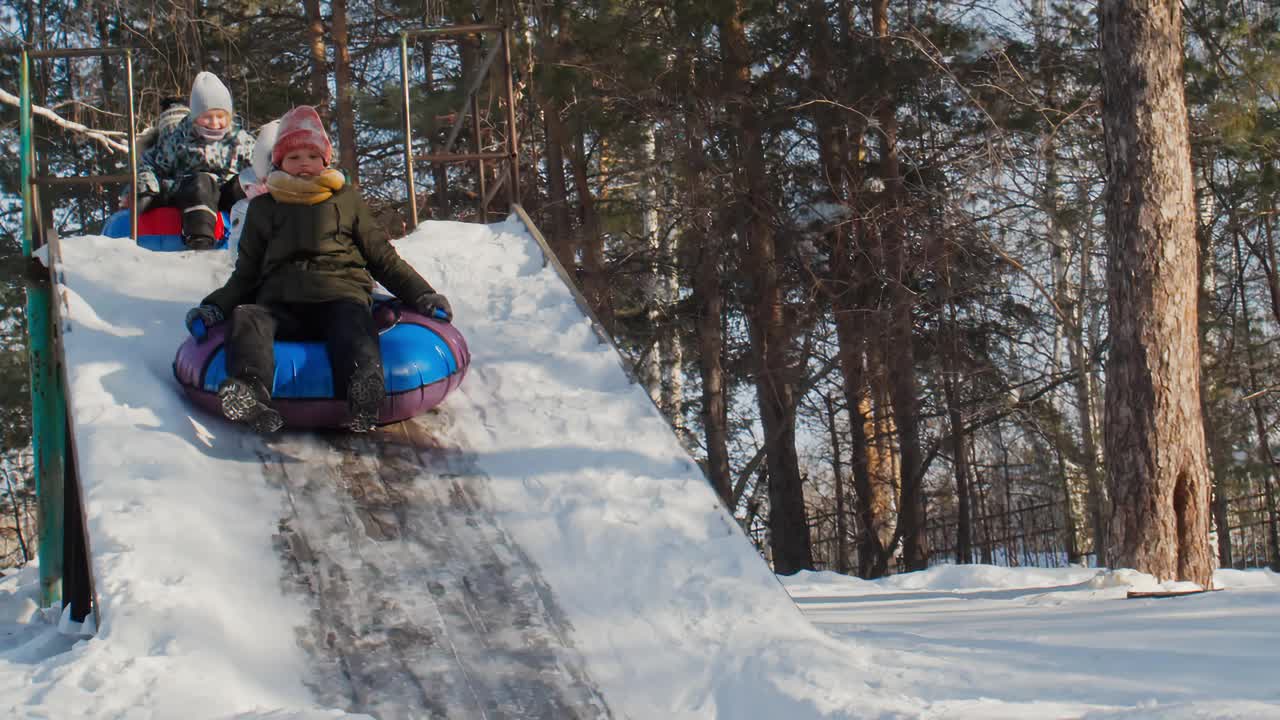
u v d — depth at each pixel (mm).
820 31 17422
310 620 4109
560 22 17578
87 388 5066
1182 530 8797
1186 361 8875
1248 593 5938
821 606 7246
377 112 17875
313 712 3486
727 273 18672
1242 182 17000
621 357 5922
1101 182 15789
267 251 5285
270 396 4926
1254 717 3141
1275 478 22109
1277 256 21562
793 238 17812
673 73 17047
